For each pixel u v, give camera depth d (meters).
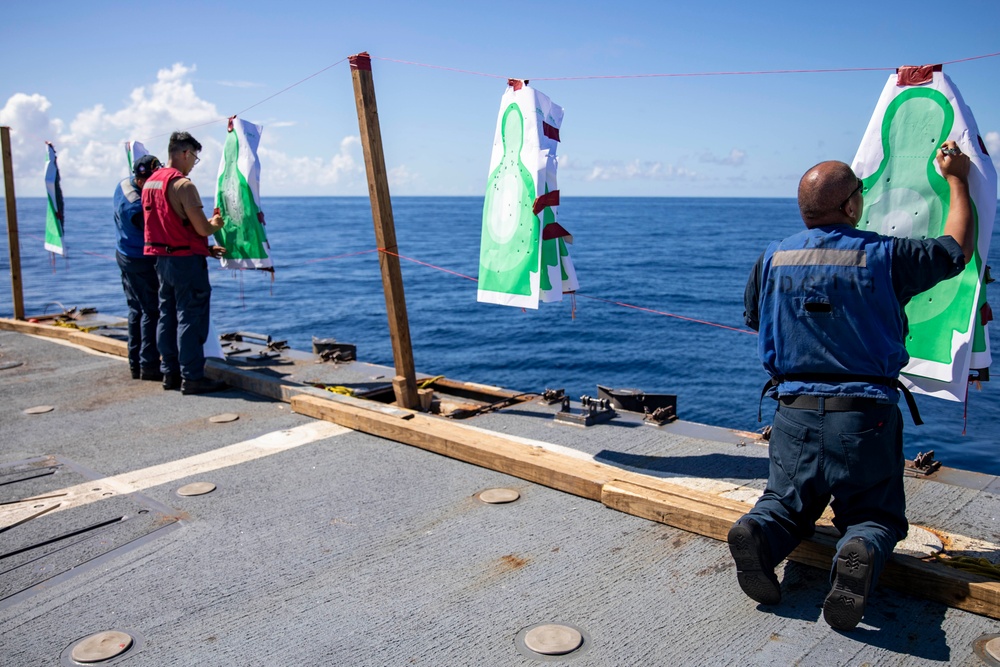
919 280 2.39
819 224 2.58
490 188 4.57
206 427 4.89
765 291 2.64
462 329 18.80
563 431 4.51
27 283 28.59
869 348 2.39
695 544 3.08
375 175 4.83
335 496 3.69
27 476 4.03
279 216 115.19
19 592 2.84
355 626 2.54
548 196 4.22
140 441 4.62
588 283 27.88
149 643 2.47
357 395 5.41
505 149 4.41
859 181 2.56
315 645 2.43
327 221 95.62
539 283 4.33
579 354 15.48
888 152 3.14
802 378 2.51
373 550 3.10
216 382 5.87
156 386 6.04
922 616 2.49
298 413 5.18
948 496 3.38
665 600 2.65
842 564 2.27
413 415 4.71
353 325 19.48
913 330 3.16
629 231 68.44
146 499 3.70
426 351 16.02
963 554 2.80
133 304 6.16
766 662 2.26
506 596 2.70
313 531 3.30
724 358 14.98
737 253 43.38
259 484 3.88
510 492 3.68
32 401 5.62
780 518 2.56
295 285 29.09
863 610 2.25
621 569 2.88
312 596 2.75
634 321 19.86
